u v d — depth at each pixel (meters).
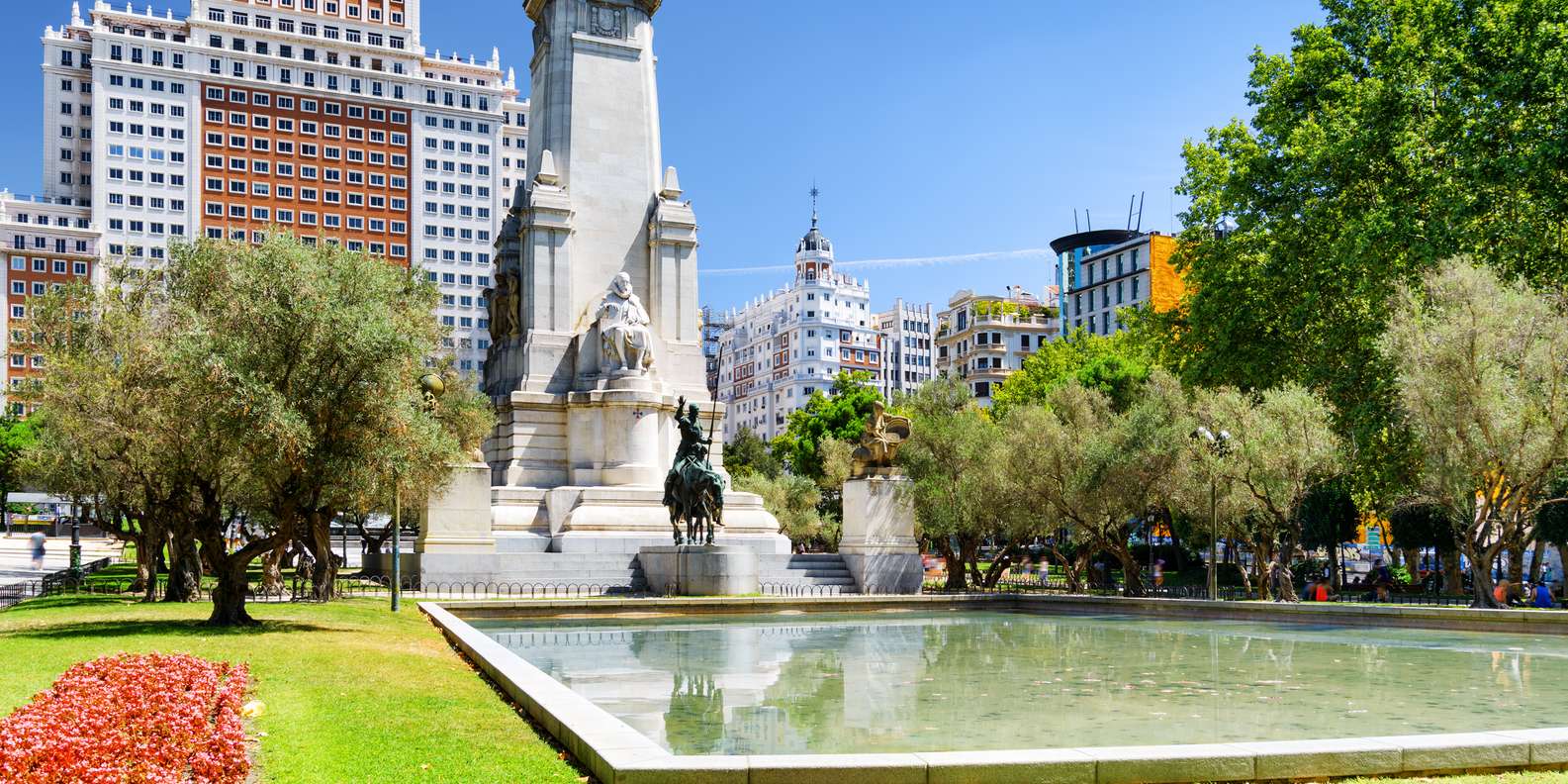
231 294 27.50
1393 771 11.07
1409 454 41.28
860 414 96.12
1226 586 57.34
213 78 141.75
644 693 17.62
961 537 50.75
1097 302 135.25
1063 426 49.28
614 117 51.91
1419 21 46.38
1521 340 33.56
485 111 155.88
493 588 39.62
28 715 10.34
